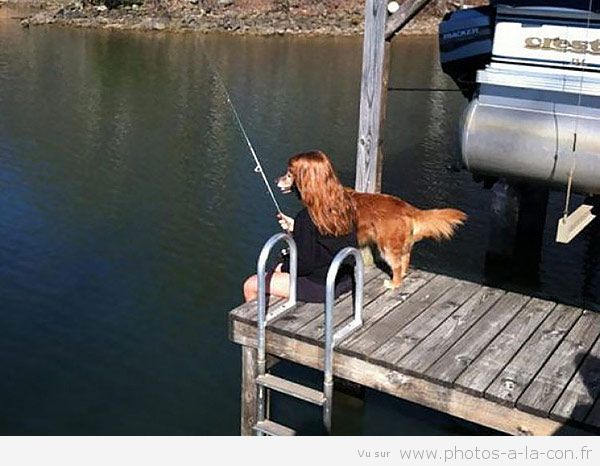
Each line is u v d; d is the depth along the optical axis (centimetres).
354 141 1322
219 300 775
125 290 787
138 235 921
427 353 431
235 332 468
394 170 1143
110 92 1673
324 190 450
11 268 826
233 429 574
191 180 1112
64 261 846
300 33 2622
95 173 1134
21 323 719
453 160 1188
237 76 1881
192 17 2692
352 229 470
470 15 699
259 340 449
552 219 958
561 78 582
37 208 993
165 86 1752
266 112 1517
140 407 601
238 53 2239
